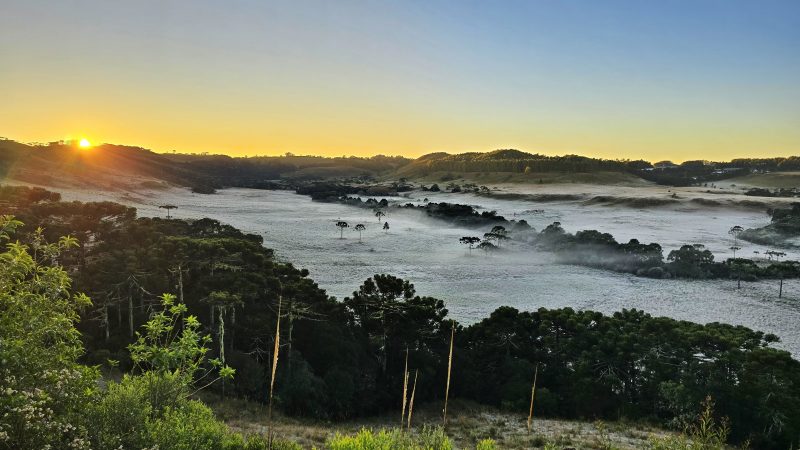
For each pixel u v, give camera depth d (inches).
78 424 424.8
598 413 1338.6
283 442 590.9
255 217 7519.7
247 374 1253.7
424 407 1362.0
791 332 2566.4
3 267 400.2
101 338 1419.8
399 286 1611.7
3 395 355.3
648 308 3051.2
